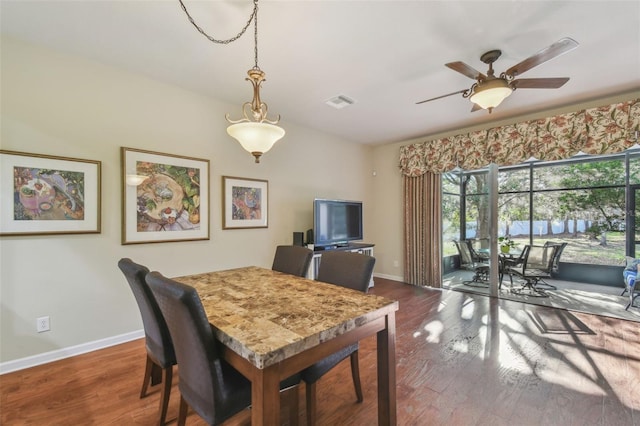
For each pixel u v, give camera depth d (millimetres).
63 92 2391
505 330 2912
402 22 1987
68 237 2410
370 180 5609
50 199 2318
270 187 3934
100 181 2543
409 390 1932
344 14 1905
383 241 5496
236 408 1197
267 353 936
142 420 1665
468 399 1836
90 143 2514
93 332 2523
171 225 2969
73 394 1900
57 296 2361
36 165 2262
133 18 1965
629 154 4141
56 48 2336
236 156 3545
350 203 4828
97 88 2547
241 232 3592
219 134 3367
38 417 1680
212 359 1126
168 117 2963
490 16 1926
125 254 2693
